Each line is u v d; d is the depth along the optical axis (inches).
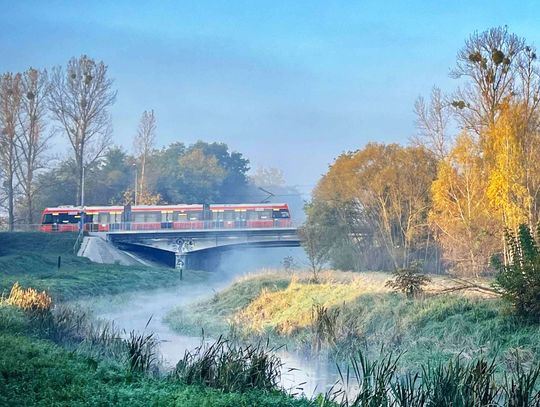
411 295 1154.0
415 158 2338.8
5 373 598.5
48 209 3710.6
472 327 945.5
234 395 564.1
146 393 557.3
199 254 3757.4
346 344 995.3
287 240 3523.6
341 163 2402.8
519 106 1577.3
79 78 4175.7
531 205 1499.8
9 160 4030.5
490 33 1958.7
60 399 534.3
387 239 2294.5
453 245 1824.6
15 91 4047.7
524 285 930.1
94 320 1280.8
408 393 592.7
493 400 588.4
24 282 1803.6
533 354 821.9
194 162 5344.5
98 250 3292.3
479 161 1849.2
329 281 1569.9
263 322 1273.4
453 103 2059.5
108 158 5398.6
